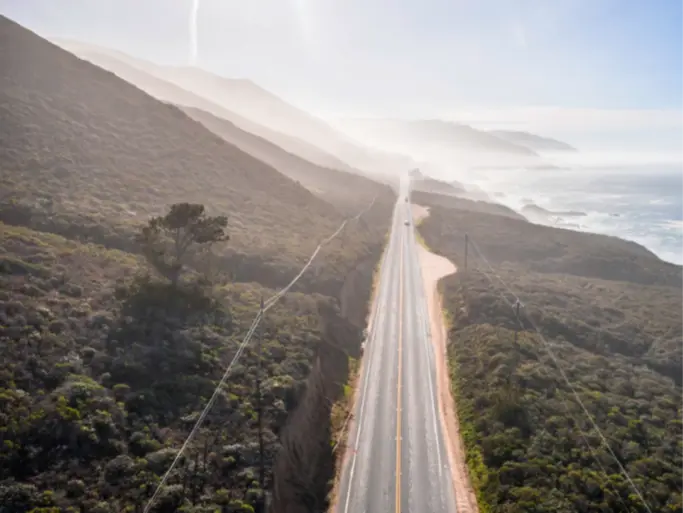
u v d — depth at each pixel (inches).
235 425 962.7
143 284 1221.1
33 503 674.2
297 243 2087.8
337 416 1267.2
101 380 917.2
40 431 767.7
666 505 957.2
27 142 1931.6
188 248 1555.1
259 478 878.4
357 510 976.3
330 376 1401.3
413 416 1285.7
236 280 1614.2
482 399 1286.9
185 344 1100.5
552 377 1379.2
